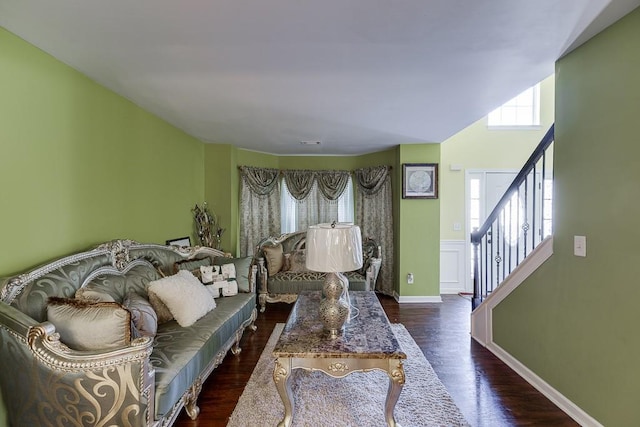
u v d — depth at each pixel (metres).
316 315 2.43
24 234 1.93
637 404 1.69
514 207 4.67
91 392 1.53
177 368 1.87
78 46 1.98
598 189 1.93
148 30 1.79
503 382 2.56
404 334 3.53
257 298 4.41
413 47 2.00
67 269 2.03
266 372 2.72
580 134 2.05
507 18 1.69
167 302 2.43
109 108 2.68
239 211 5.05
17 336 1.54
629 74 1.72
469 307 4.54
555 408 2.23
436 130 4.00
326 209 5.65
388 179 5.14
